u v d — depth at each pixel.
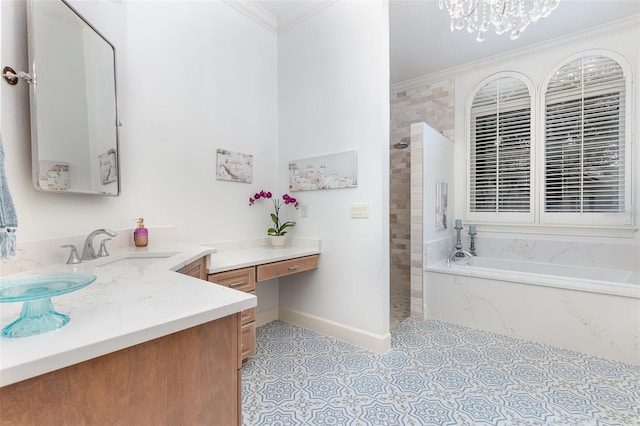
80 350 0.57
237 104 2.53
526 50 3.13
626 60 2.71
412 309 2.98
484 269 2.78
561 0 2.41
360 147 2.27
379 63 2.16
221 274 1.85
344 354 2.16
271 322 2.78
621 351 2.06
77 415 0.60
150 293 0.92
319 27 2.51
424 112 3.80
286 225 2.68
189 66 2.20
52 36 1.27
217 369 0.85
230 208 2.47
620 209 2.77
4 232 0.81
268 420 1.49
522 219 3.24
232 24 2.48
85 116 1.47
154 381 0.72
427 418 1.50
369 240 2.24
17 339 0.60
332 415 1.53
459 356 2.13
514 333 2.47
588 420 1.48
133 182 1.90
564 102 3.02
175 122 2.12
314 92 2.55
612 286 2.17
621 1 2.44
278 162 2.87
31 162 1.19
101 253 1.49
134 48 1.90
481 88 3.46
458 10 1.95
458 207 3.62
